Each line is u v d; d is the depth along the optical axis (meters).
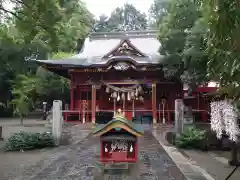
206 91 21.16
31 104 28.20
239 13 3.33
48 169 8.11
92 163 8.75
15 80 29.34
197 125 16.84
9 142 11.74
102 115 24.09
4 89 33.38
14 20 9.80
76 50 34.78
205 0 3.78
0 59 31.64
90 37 29.59
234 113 7.27
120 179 6.59
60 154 10.42
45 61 22.64
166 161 9.08
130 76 23.44
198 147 11.62
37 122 25.23
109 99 24.62
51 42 10.41
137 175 7.15
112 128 6.32
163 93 24.28
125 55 23.06
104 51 27.47
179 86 23.89
